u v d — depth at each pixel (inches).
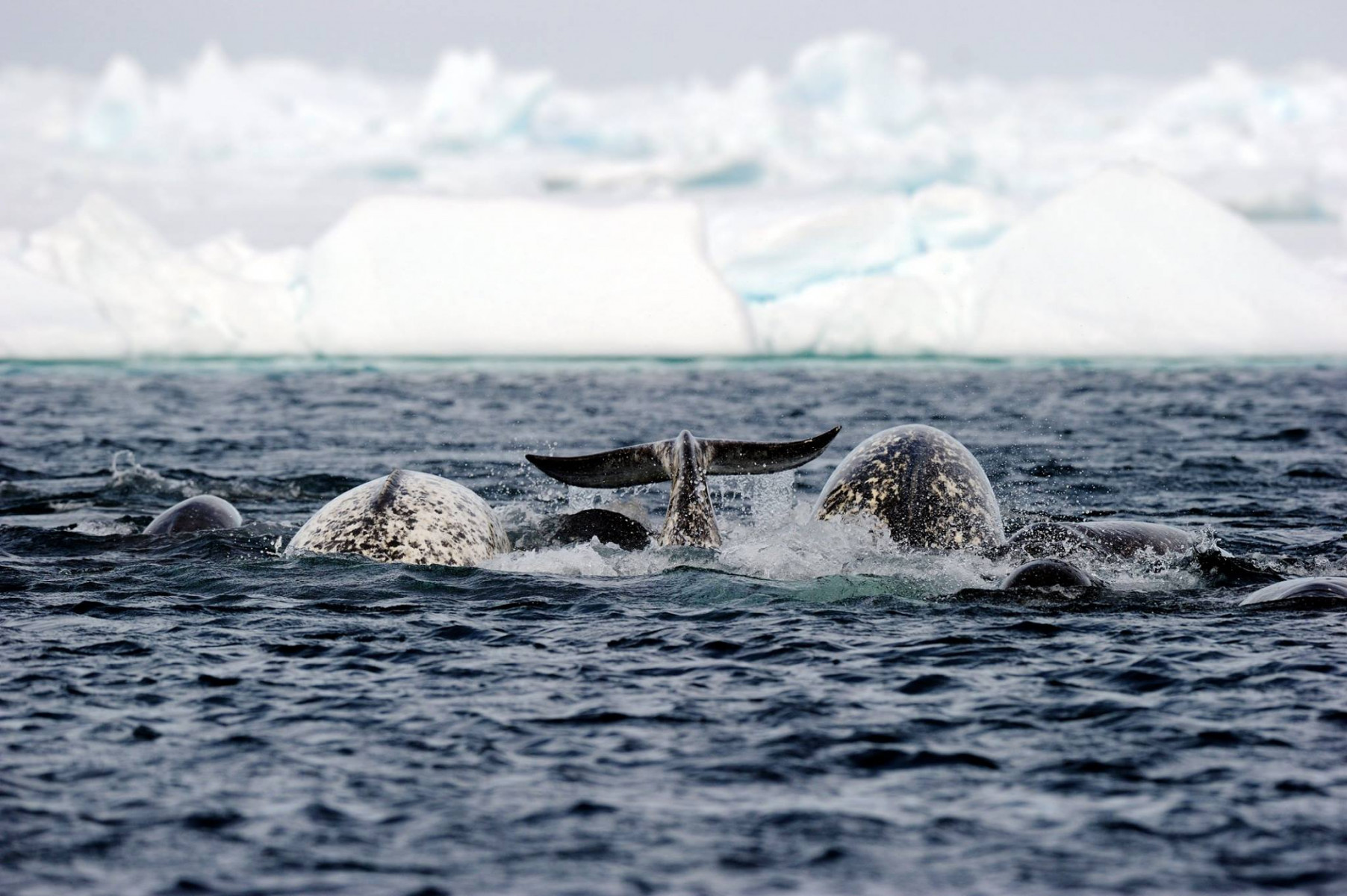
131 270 6491.1
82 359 6097.4
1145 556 1694.1
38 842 868.0
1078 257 6496.1
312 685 1208.8
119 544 1830.7
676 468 1718.8
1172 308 6323.8
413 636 1378.0
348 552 1692.9
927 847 866.1
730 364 6309.1
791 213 7755.9
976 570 1628.9
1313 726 1082.7
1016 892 803.4
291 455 3152.1
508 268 6673.2
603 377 5644.7
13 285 6176.2
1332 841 864.9
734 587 1566.2
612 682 1216.8
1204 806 924.0
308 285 6791.3
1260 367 5910.4
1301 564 1731.1
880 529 1705.2
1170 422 3887.8
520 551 1760.6
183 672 1245.7
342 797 948.0
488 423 3914.9
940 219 7377.0
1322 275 6717.5
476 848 864.9
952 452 1790.1
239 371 5856.3
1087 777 980.6
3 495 2395.4
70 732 1077.1
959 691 1182.3
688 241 6756.9
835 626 1411.2
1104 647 1316.4
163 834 883.4
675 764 1012.5
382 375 5728.3
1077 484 2642.7
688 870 833.5
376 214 6791.3
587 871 831.7
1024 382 5285.4
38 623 1423.5
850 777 987.3
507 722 1106.7
